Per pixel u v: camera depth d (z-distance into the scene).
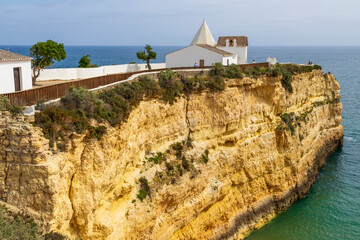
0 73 25.73
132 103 27.05
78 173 21.16
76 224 21.41
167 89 32.09
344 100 108.94
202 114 35.22
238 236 37.34
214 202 34.94
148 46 55.88
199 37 65.38
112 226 23.45
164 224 29.53
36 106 20.19
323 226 39.22
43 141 18.89
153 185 28.80
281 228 39.16
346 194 46.72
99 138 21.92
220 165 35.81
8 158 18.75
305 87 53.25
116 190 25.44
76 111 21.25
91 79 28.91
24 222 18.08
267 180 41.53
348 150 63.75
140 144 28.75
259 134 41.53
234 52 60.44
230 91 37.09
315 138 55.00
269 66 48.22
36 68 38.22
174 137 32.84
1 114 18.86
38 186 18.47
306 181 47.25
